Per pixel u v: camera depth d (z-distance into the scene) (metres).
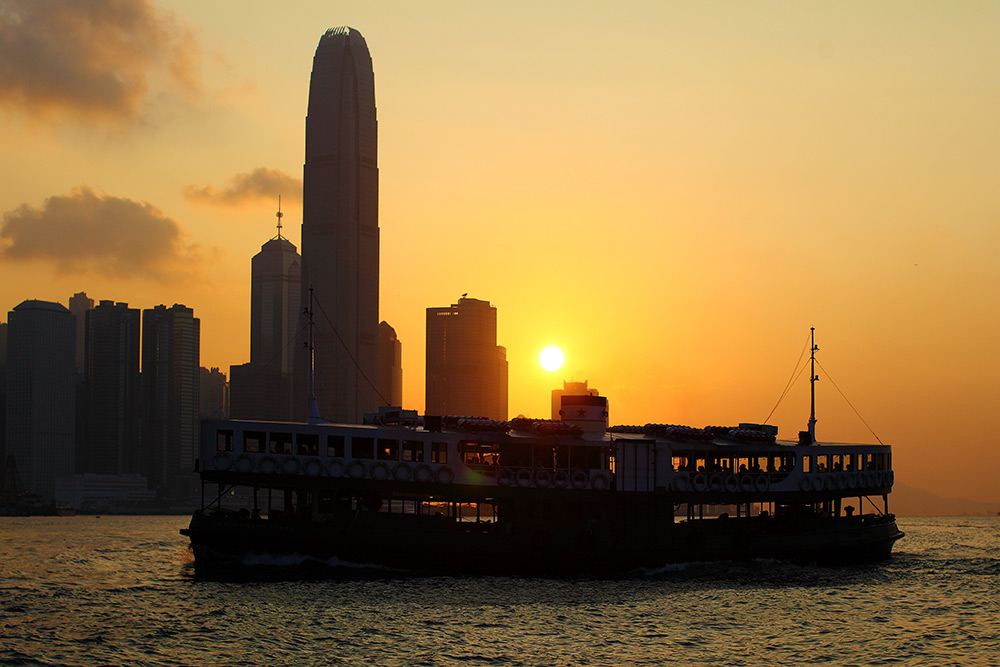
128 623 60.28
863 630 61.28
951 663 54.09
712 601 68.19
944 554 115.31
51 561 102.75
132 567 94.44
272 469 72.75
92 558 106.62
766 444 86.19
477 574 75.81
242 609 63.06
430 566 75.44
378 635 56.56
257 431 73.25
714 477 82.44
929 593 76.06
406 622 59.56
